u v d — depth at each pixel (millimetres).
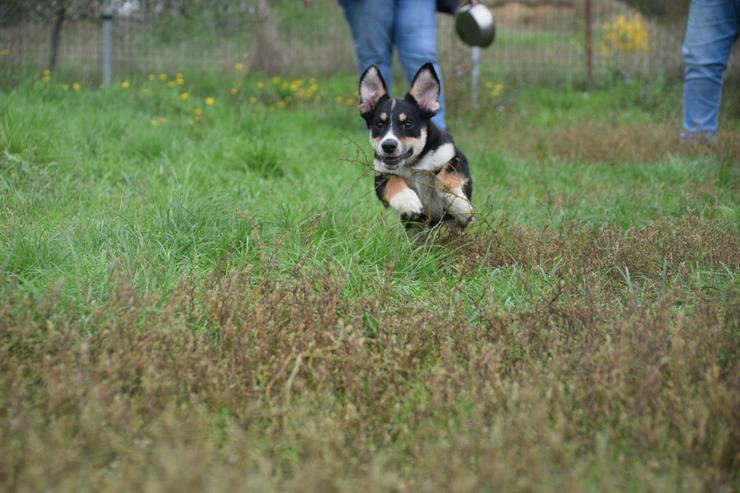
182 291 4039
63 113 9031
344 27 15664
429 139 5621
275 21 15461
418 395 3355
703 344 3520
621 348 3395
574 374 3377
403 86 13836
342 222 5598
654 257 4945
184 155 7895
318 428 3035
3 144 6852
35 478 2543
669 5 14695
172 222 5281
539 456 2740
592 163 8812
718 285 4562
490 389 3213
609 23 16281
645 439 2951
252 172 7695
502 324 3867
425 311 4066
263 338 3693
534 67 15438
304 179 7555
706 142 8695
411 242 5203
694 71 8695
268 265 4609
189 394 3279
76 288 4207
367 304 4105
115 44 13094
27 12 12078
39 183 6301
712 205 6211
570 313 3973
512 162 8766
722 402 3033
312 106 12508
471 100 12609
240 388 3320
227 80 13492
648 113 12539
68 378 3170
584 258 4914
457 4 8711
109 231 5156
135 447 2898
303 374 3492
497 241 5289
